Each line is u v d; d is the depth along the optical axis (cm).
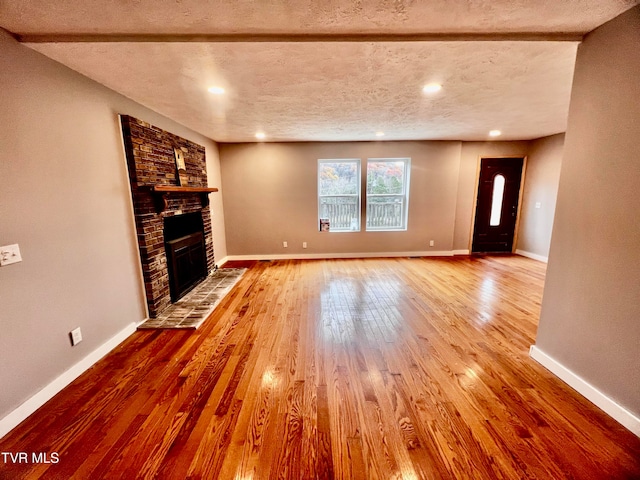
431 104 297
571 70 214
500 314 292
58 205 186
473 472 125
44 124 177
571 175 176
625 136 143
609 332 154
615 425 149
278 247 549
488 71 214
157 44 167
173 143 333
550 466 128
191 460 133
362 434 146
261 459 133
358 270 462
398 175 548
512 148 534
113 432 149
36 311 170
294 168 523
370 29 161
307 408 164
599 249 158
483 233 567
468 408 163
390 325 270
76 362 198
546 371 197
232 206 532
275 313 299
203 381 190
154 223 287
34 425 154
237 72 210
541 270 453
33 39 161
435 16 148
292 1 133
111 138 237
